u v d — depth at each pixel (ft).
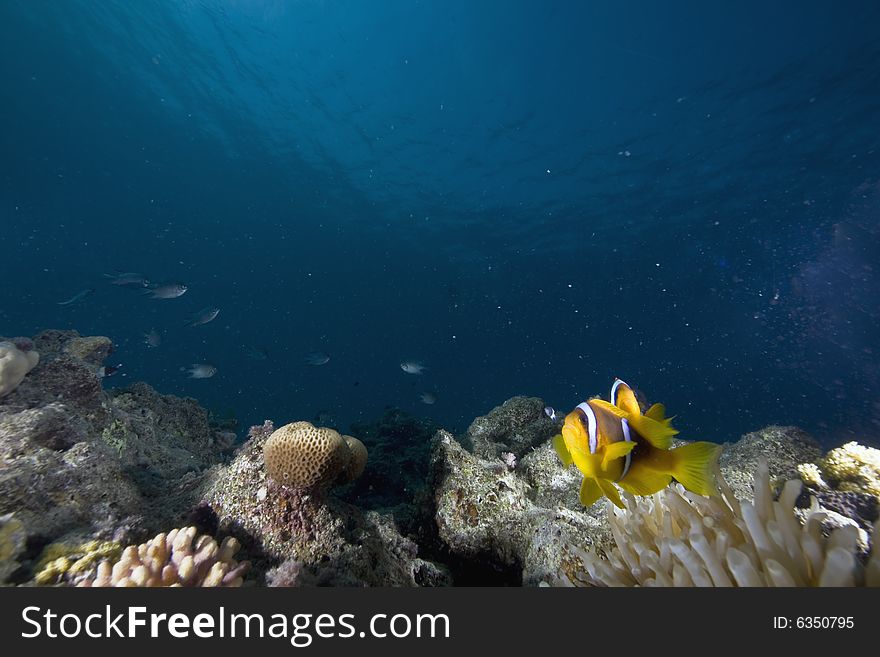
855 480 12.14
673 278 106.52
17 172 95.04
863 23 53.72
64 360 13.33
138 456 13.99
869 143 65.16
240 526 9.36
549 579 9.52
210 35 70.33
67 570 6.87
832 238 80.53
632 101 71.97
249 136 89.45
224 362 120.67
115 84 78.43
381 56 73.77
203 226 112.57
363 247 116.57
